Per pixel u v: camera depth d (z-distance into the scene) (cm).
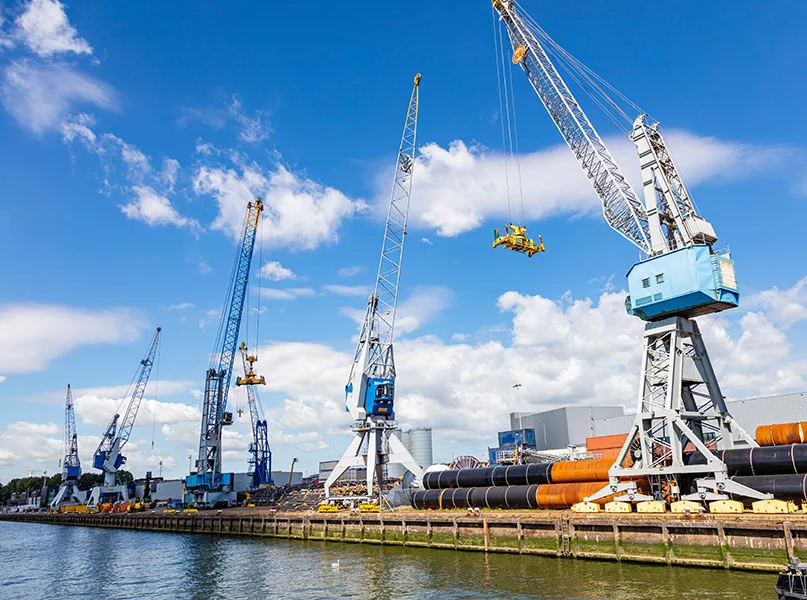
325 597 4150
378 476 8269
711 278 5219
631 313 5797
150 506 14925
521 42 6969
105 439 16588
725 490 4656
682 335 5478
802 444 4569
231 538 8662
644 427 5406
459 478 6775
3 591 5309
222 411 13062
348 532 7050
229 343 13325
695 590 3497
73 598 4831
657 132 5972
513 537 5250
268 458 17675
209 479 12738
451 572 4584
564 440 10762
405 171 9450
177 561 6612
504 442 11162
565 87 6688
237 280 13462
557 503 5672
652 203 5788
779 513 4206
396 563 5244
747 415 7112
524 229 6688
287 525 8031
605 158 6391
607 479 5631
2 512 19712
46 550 8556
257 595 4403
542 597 3612
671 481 5109
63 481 17925
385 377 8606
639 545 4425
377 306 8856
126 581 5497
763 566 3828
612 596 3497
